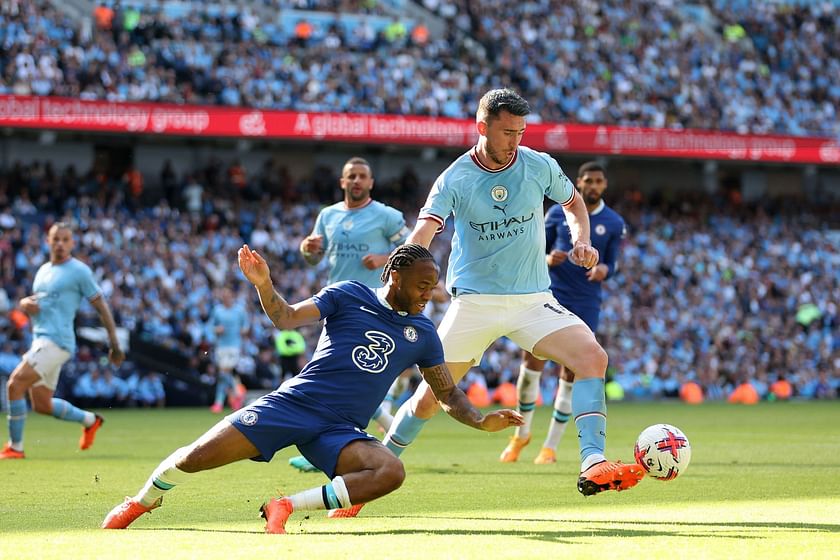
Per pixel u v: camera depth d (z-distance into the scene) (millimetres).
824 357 44438
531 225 10258
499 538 7750
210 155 44656
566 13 51031
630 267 45656
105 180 41125
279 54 43406
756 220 51156
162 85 39562
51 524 8875
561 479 12727
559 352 9930
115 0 42625
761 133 48688
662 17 53312
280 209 42438
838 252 50719
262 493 11297
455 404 8469
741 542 7547
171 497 10930
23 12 39031
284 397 8180
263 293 7961
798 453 16750
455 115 44750
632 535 7949
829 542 7559
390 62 45281
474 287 10336
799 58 54375
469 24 50000
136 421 25984
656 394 40781
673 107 49094
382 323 8320
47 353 16234
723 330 43719
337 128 40438
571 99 47281
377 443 8078
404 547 7234
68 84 38000
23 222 37656
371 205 15188
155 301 35344
